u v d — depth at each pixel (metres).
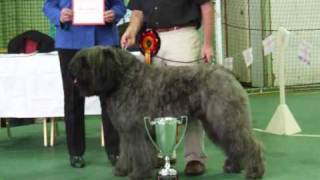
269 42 8.16
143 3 4.77
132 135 4.25
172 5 4.62
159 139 4.25
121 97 4.22
